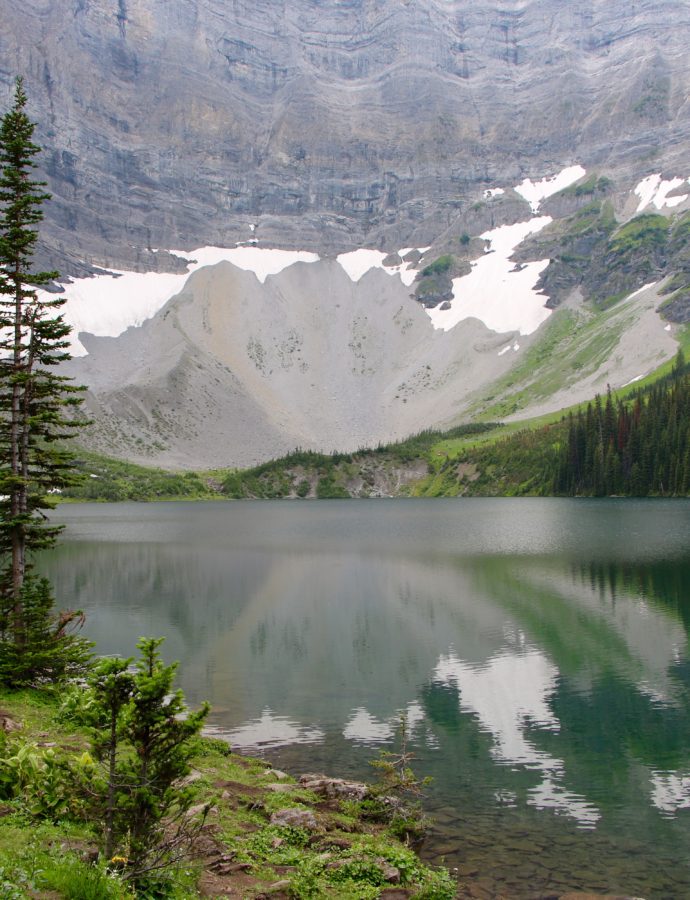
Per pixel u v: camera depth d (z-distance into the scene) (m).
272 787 22.83
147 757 13.43
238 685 37.91
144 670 13.76
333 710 33.66
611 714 32.62
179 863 14.99
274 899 15.01
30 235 28.73
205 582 74.69
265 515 192.00
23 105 29.39
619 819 22.19
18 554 30.03
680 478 193.75
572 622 51.34
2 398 29.27
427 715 32.91
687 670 39.34
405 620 53.69
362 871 17.36
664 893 17.72
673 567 74.94
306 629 51.50
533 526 129.50
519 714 32.88
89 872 11.87
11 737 21.25
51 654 29.30
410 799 23.73
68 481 30.73
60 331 29.84
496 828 21.56
